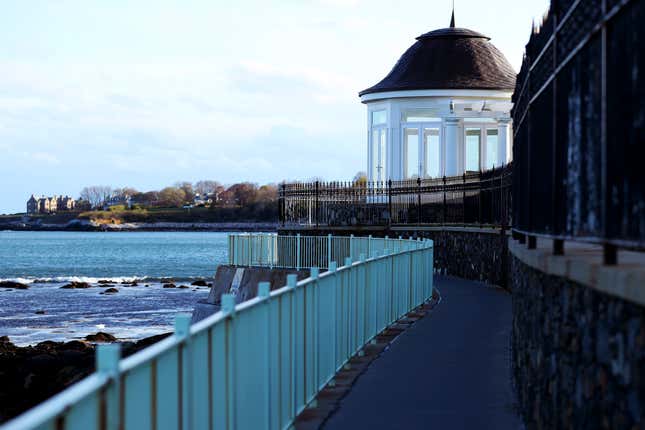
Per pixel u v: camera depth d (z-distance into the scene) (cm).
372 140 4816
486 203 3156
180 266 11850
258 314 898
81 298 6594
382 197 4088
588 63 677
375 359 1520
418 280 2362
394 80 4712
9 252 16225
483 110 4506
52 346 3216
